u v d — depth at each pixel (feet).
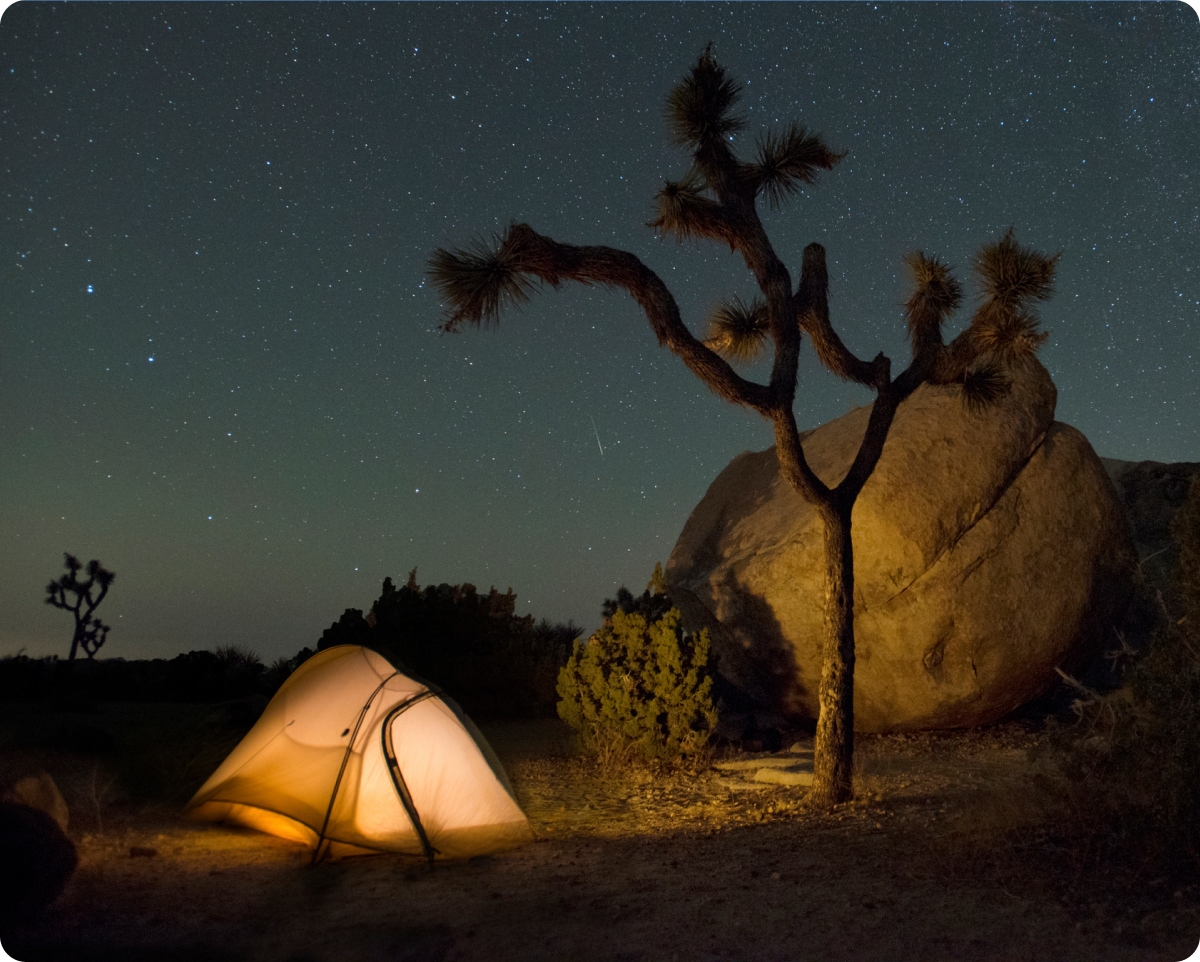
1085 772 19.03
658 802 27.43
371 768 21.81
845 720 25.40
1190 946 13.58
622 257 24.72
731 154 26.45
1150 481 46.65
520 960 14.33
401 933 15.61
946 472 34.63
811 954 14.05
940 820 21.61
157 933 15.51
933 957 13.67
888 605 34.30
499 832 22.07
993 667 34.06
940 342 27.76
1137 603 39.75
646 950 14.57
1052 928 14.53
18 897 16.06
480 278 23.21
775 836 21.98
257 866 20.17
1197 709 17.69
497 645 50.49
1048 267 25.62
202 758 27.76
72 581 95.25
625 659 34.96
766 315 29.89
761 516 40.50
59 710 44.45
